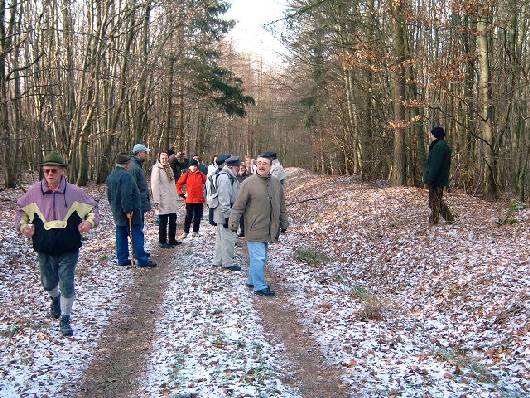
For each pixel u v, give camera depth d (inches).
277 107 1854.1
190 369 222.4
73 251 265.3
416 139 794.2
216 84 1398.9
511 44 646.5
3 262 399.5
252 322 288.7
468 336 268.8
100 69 1018.1
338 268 440.8
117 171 410.6
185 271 402.6
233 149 2854.3
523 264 335.3
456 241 426.6
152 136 1440.7
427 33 789.9
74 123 963.3
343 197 775.7
